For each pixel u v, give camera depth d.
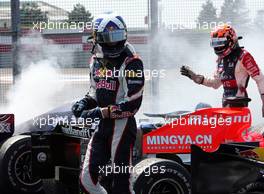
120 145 16.64
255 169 18.41
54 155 21.44
